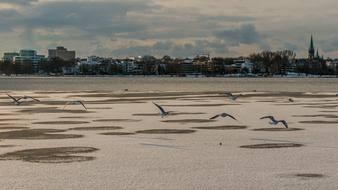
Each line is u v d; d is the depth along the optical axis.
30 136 33.50
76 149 28.05
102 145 29.55
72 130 36.97
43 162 24.23
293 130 36.62
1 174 21.56
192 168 22.72
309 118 45.53
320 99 76.75
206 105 62.91
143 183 19.91
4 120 44.38
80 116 48.16
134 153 26.73
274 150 27.55
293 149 27.84
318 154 26.22
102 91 113.00
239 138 32.44
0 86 155.75
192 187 19.27
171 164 23.66
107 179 20.61
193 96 86.31
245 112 52.09
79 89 130.75
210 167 22.94
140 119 45.06
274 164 23.56
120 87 150.75
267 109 56.00
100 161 24.45
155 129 37.41
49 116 48.22
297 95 90.25
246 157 25.42
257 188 19.09
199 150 27.64
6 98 80.44
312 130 36.53
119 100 74.19
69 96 86.62
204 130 36.81
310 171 21.97
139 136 33.53
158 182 20.06
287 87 154.50
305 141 30.91
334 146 28.86
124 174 21.53
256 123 41.47
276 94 94.62
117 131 36.25
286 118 45.53
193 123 41.62
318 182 19.95
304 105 62.59
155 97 83.06
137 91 113.56
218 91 115.00
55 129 37.56
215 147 28.67
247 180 20.34
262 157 25.39
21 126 39.53
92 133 35.16
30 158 25.28
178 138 32.50
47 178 20.80
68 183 19.94
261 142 30.59
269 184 19.69
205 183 19.88
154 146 29.12
